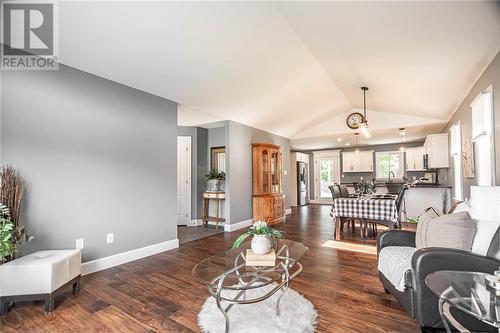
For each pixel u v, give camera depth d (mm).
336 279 2715
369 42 2658
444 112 4762
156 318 1977
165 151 3902
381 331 1787
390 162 8773
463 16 1878
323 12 2322
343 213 4387
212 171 5785
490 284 1279
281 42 3133
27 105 2514
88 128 2982
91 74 3039
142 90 3598
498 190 1777
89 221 2959
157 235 3727
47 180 2629
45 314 2041
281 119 5918
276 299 2207
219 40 2883
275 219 5973
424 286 1635
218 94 4137
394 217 3969
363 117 5434
